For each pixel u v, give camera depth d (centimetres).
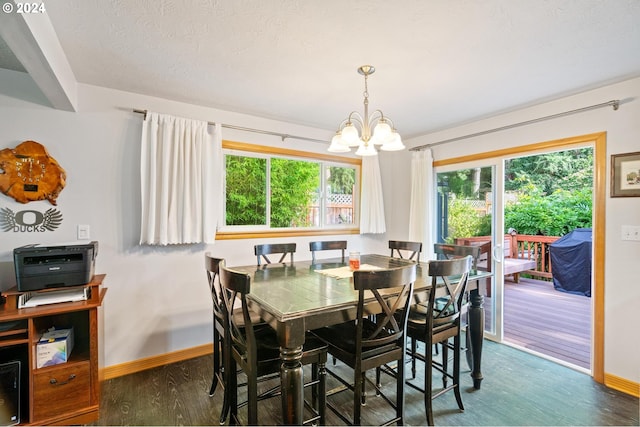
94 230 238
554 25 164
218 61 204
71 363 191
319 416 174
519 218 686
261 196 329
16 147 214
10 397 176
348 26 166
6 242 212
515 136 295
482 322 231
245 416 198
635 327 219
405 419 193
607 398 214
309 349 172
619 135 229
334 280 214
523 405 207
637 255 219
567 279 500
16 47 146
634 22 160
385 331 191
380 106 285
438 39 177
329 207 383
